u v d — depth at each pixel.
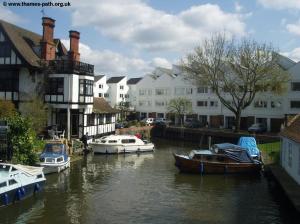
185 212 18.86
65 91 38.47
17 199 19.38
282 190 21.00
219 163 28.31
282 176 22.80
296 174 21.16
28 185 20.12
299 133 21.12
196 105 68.81
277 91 49.91
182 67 53.81
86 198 20.91
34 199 20.30
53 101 38.78
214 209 19.47
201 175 28.02
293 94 54.88
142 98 80.88
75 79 38.84
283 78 49.72
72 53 40.22
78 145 35.47
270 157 32.22
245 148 30.05
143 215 18.23
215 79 51.12
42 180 21.53
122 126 55.06
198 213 18.73
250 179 26.91
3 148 23.53
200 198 21.61
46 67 39.16
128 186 24.09
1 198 18.23
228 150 29.03
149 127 57.84
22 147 24.50
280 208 19.73
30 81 39.50
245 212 18.98
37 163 25.30
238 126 50.62
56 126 38.09
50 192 21.88
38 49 41.44
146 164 32.50
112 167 30.56
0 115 30.34
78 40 41.25
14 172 19.39
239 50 50.28
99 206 19.52
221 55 51.19
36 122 32.69
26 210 18.44
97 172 28.20
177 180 26.23
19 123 24.73
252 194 22.62
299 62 54.34
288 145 23.89
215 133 50.34
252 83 49.41
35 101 34.62
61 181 24.72
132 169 29.94
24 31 43.47
